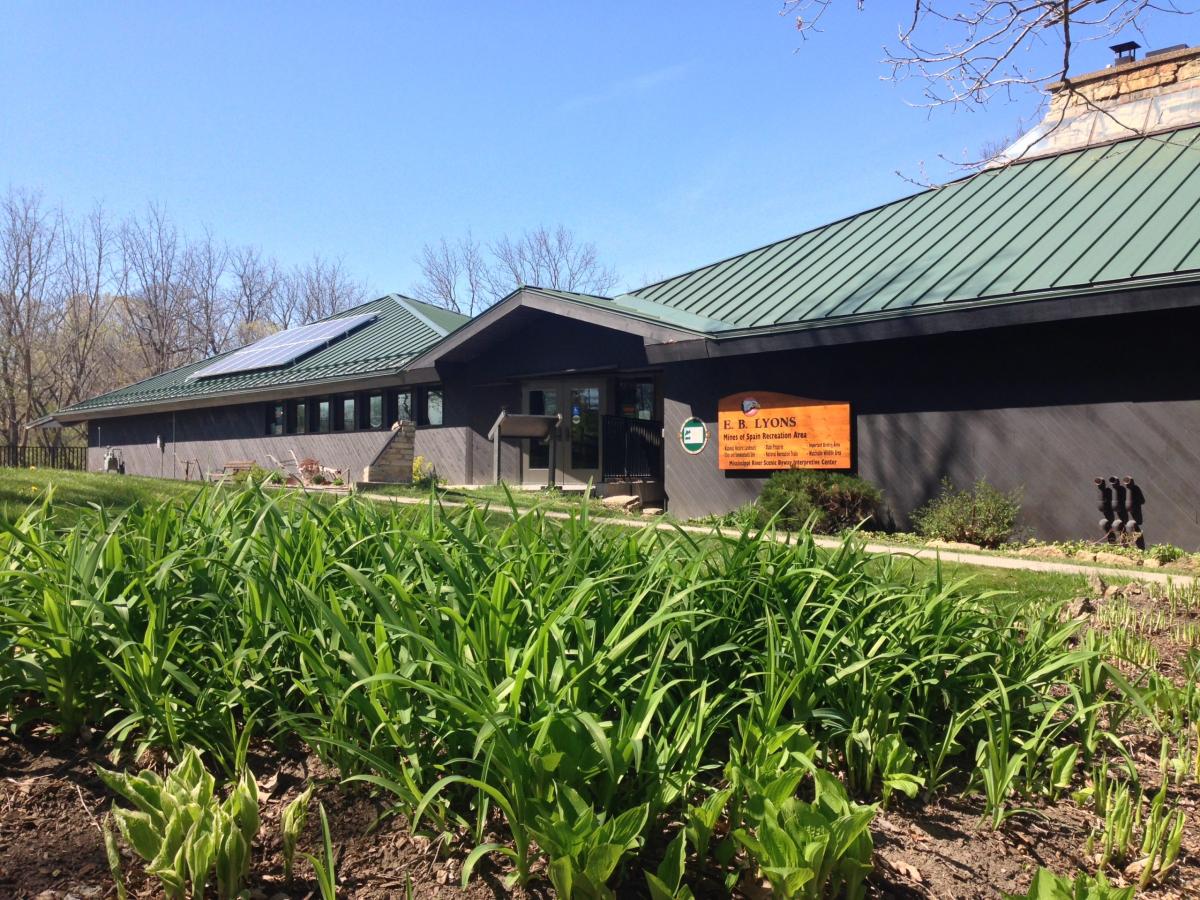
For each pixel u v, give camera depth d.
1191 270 9.23
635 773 2.59
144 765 2.86
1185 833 2.97
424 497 12.36
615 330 15.87
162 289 54.66
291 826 2.33
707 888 2.39
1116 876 2.71
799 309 12.88
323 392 20.84
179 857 2.14
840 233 15.38
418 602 2.95
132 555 3.53
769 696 2.85
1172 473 9.98
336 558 3.56
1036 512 10.96
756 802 2.34
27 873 2.28
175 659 3.12
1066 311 10.00
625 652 2.90
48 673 2.99
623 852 2.21
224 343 59.38
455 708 2.54
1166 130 12.91
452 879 2.38
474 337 17.23
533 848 2.45
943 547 10.74
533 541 3.72
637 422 16.31
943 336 11.85
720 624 3.35
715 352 13.08
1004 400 11.28
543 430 15.28
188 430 26.03
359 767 2.76
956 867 2.66
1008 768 2.93
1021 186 13.84
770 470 13.47
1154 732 3.83
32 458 31.78
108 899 2.21
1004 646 3.62
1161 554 9.45
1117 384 10.42
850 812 2.36
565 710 2.43
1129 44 14.33
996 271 11.31
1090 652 3.23
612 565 3.64
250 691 3.04
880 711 3.11
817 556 3.96
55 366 48.66
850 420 12.65
